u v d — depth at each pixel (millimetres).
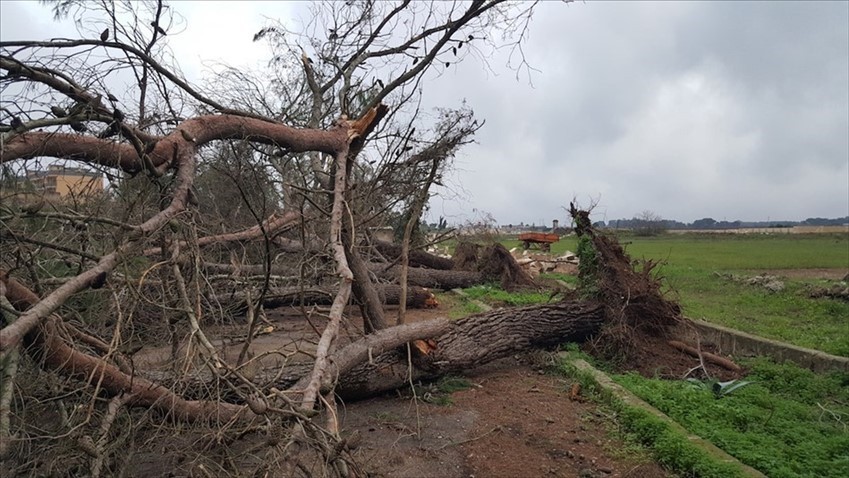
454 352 6059
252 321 4266
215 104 6109
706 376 6199
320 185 6895
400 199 6879
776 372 6254
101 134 4172
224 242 5547
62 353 3428
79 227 4016
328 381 3674
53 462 2955
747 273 16391
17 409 3186
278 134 5418
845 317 9320
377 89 9883
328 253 5191
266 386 3668
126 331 4020
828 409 5230
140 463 3709
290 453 3020
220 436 3117
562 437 4707
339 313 4070
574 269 16656
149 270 3676
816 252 26812
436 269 13406
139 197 4234
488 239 13414
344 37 10117
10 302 3324
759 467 3912
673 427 4496
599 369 6492
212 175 5988
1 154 3443
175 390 3748
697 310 10000
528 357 6980
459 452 4422
